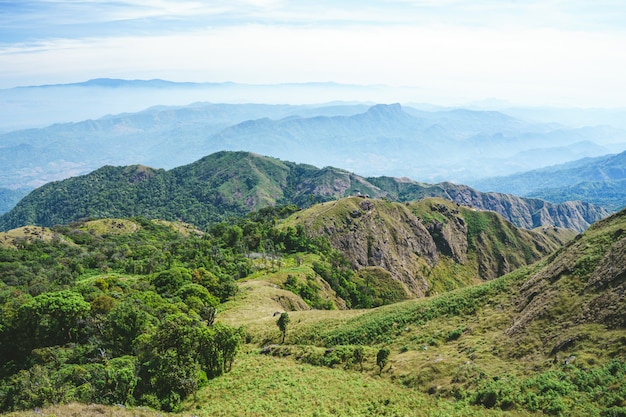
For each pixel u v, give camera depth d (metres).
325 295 125.94
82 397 41.88
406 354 48.53
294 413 38.78
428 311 59.06
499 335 44.78
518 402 31.42
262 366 53.69
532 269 58.97
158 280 101.88
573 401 29.34
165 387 46.12
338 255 178.75
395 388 40.81
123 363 49.84
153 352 50.75
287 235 172.75
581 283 44.28
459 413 32.69
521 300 50.66
